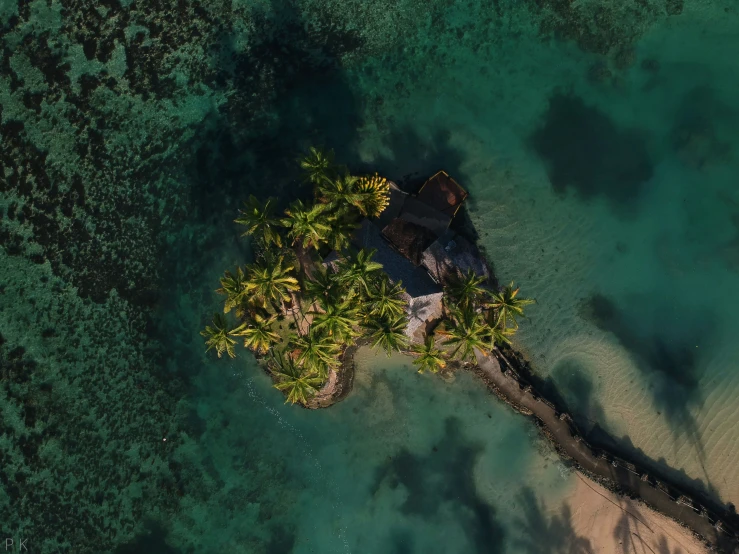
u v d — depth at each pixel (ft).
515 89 83.76
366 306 68.49
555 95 83.76
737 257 82.64
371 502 83.92
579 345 82.84
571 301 83.15
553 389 82.84
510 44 83.71
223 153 84.74
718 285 82.74
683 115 83.35
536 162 83.46
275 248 79.00
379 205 75.00
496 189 83.10
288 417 84.53
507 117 83.66
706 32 83.05
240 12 84.53
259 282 68.23
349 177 69.31
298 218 67.05
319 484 84.58
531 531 82.84
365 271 65.00
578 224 83.46
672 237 83.15
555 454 82.43
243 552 84.48
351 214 75.10
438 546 83.41
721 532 79.56
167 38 84.69
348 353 82.28
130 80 84.84
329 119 84.02
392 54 83.97
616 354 82.89
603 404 82.69
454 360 81.76
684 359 82.58
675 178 83.35
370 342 81.92
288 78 84.48
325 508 84.38
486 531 83.05
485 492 83.15
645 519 81.35
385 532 83.82
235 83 84.69
